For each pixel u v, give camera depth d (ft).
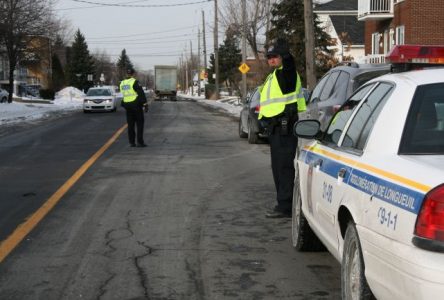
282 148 24.18
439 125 11.89
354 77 29.19
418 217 9.83
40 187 31.35
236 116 101.09
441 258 9.53
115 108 119.24
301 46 110.11
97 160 41.93
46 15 123.24
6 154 46.24
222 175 35.73
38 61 141.28
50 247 20.35
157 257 19.30
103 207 26.61
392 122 12.41
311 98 35.24
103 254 19.58
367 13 106.93
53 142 55.21
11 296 15.87
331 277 17.44
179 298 15.78
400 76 13.64
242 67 119.34
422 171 10.44
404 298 10.11
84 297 15.80
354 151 13.87
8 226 23.11
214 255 19.56
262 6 130.11
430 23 96.17
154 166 39.17
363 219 11.89
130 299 15.69
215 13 178.29
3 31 118.42
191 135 62.44
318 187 16.20
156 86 212.64
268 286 16.67
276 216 24.64
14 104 131.95
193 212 25.80
